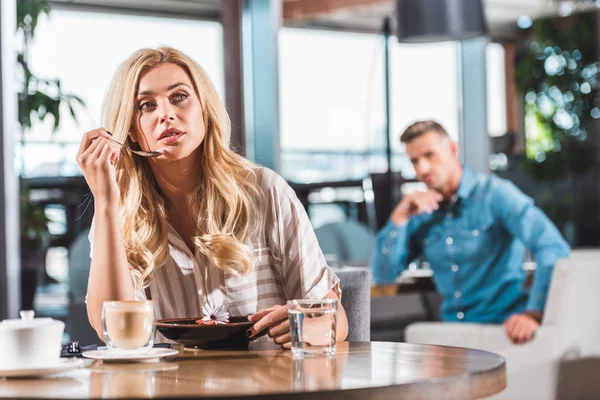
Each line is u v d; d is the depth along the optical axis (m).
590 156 7.41
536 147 7.32
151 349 1.62
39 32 5.00
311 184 6.28
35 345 1.44
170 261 1.99
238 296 1.98
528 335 3.62
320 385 1.25
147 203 1.99
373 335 4.12
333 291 2.03
